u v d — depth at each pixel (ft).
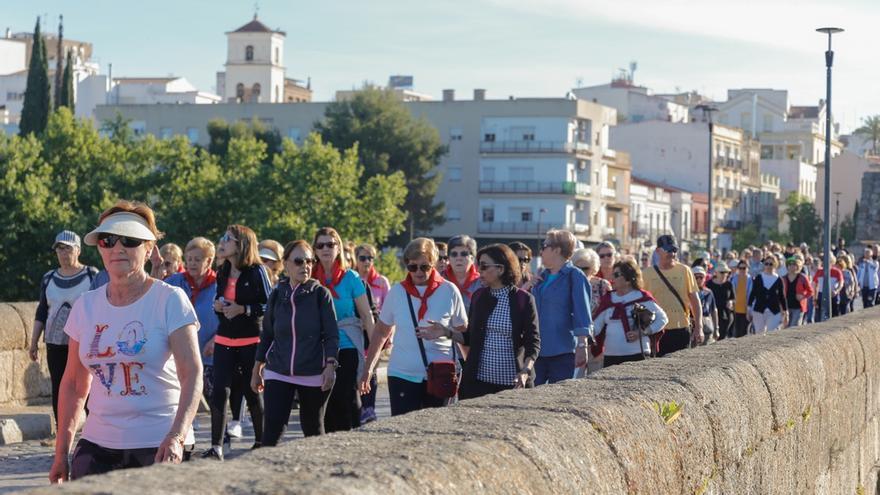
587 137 454.40
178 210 277.44
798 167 620.49
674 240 63.31
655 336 52.90
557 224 439.22
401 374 43.42
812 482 36.14
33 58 382.83
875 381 50.24
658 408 22.49
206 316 48.06
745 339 39.65
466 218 449.06
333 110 414.00
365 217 300.61
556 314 47.09
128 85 600.80
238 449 52.19
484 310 40.86
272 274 57.21
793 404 32.94
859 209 304.71
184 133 473.67
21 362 61.31
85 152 275.39
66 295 50.39
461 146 448.65
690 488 23.16
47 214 258.57
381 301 63.82
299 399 42.04
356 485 13.44
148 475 13.29
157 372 25.55
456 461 15.29
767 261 101.50
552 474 17.03
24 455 49.47
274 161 292.61
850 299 151.33
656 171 532.73
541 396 21.85
